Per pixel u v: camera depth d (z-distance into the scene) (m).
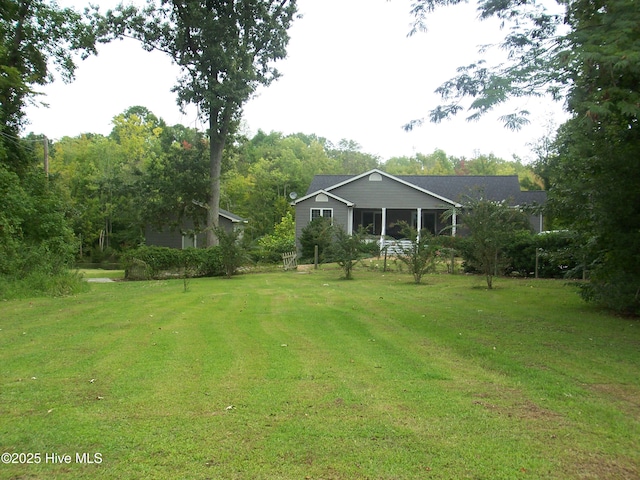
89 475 3.18
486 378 5.25
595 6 7.38
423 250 16.12
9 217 15.10
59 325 8.50
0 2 18.64
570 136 9.62
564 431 3.85
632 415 4.19
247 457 3.41
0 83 16.81
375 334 7.60
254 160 62.28
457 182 31.45
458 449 3.54
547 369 5.58
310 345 6.85
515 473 3.21
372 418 4.10
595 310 9.80
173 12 24.41
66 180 40.28
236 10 24.16
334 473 3.20
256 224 42.72
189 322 8.75
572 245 10.70
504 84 7.24
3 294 12.46
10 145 19.06
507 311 9.78
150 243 33.53
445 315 9.33
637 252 8.77
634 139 8.63
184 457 3.41
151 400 4.54
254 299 12.13
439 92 8.37
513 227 14.53
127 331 7.91
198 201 27.27
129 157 45.84
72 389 4.87
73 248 17.48
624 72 6.52
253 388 4.89
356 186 29.89
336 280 17.47
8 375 5.36
